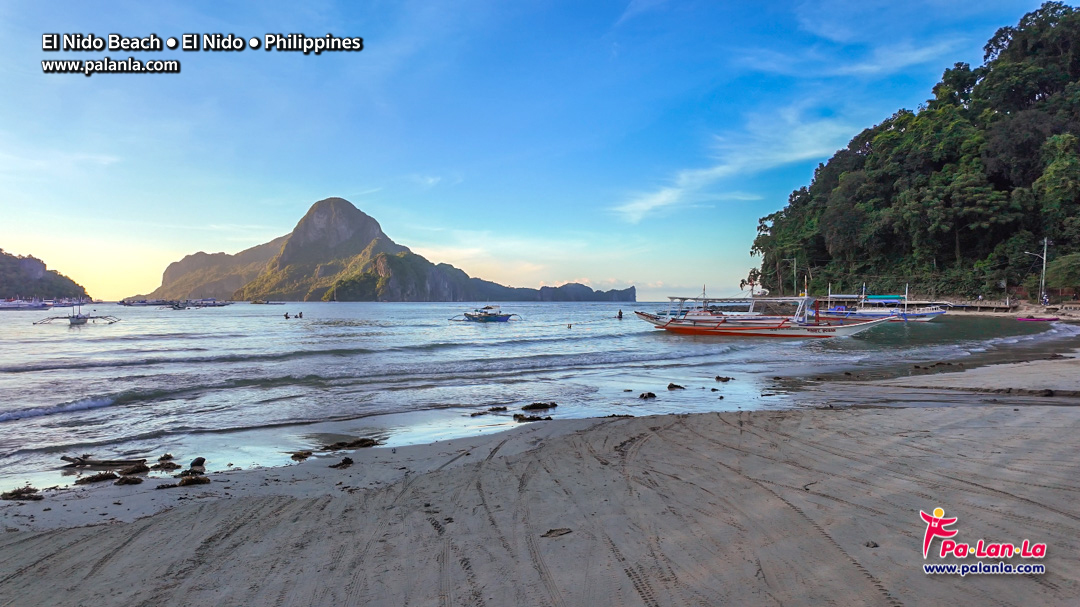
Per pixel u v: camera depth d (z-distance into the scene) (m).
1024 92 78.25
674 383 14.52
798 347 27.14
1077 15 78.81
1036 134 67.62
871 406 10.56
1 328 47.53
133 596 3.42
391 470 6.48
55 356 22.42
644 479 5.50
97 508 5.25
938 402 10.83
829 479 5.16
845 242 79.94
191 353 23.58
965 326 44.97
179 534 4.46
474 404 11.93
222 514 4.95
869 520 4.09
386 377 16.08
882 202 80.69
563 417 10.30
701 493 4.95
